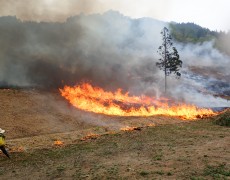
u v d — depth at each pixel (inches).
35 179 396.5
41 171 434.9
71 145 634.2
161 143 581.9
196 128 762.2
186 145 546.6
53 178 392.2
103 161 464.8
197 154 463.5
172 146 545.0
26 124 1098.7
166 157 458.3
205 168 382.3
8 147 651.5
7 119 1126.4
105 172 392.2
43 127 1087.6
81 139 716.0
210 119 932.6
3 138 540.4
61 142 706.2
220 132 678.5
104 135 742.5
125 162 444.8
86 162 466.6
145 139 640.4
